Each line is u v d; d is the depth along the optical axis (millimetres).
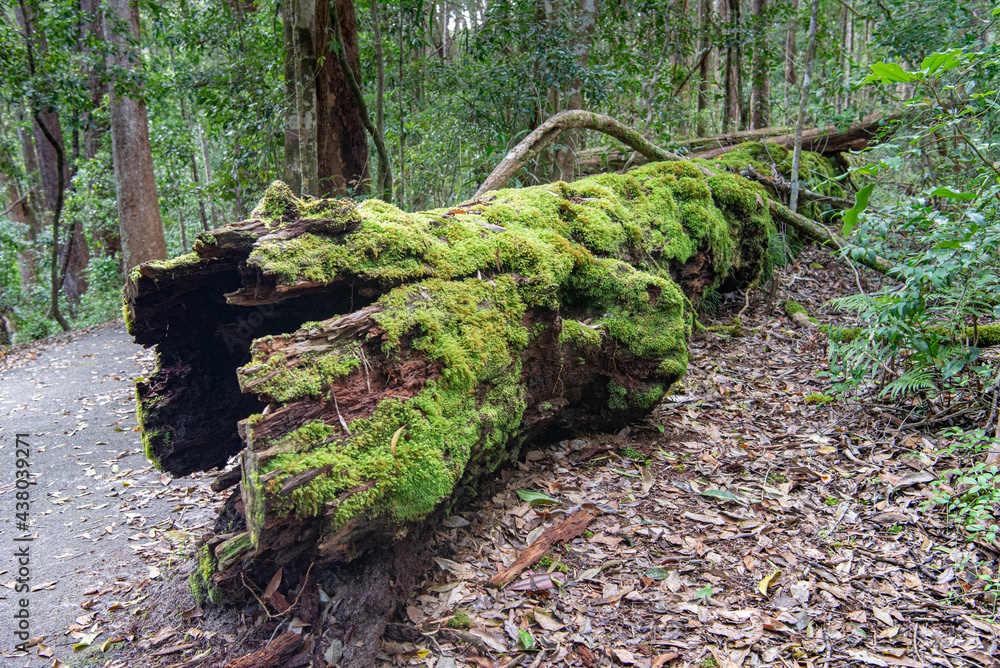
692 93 10375
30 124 13164
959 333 3586
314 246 2408
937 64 2869
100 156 11945
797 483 3084
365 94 7520
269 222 2447
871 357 3561
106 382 6863
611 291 3443
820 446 3398
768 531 2732
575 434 3594
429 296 2604
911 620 2191
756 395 4102
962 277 3299
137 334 2832
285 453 2016
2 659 2416
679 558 2586
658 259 4312
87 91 9594
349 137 5785
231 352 3109
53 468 4477
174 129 12023
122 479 4266
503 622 2283
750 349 4895
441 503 2533
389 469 2170
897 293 3250
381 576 2291
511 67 6324
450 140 7152
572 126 5434
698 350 4914
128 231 10375
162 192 12234
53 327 11797
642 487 3100
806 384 4184
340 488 2055
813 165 7637
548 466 3314
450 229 2941
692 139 9258
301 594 2338
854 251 3264
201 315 2969
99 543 3369
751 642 2139
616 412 3531
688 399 4059
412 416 2320
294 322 2916
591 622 2270
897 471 3078
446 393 2484
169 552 3248
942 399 3533
